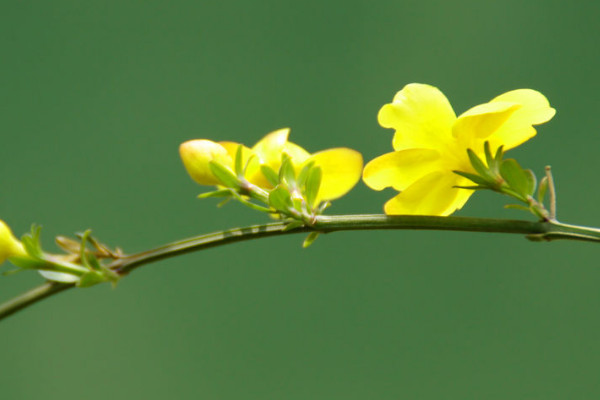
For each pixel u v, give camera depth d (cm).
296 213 52
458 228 52
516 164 52
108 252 53
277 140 53
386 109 52
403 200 52
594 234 52
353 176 53
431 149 52
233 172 53
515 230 52
